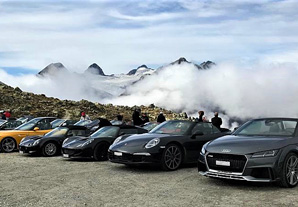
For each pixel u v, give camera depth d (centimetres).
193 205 573
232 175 687
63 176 859
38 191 688
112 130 1235
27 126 1636
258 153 675
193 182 770
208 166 729
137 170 948
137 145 927
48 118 1700
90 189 703
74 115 4466
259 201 594
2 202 603
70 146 1176
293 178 704
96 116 4428
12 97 4862
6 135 1535
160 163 915
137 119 1878
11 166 1052
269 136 757
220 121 1639
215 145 738
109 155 973
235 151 688
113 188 712
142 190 691
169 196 638
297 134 752
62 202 600
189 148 971
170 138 947
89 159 1234
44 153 1348
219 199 612
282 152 685
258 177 673
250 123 850
